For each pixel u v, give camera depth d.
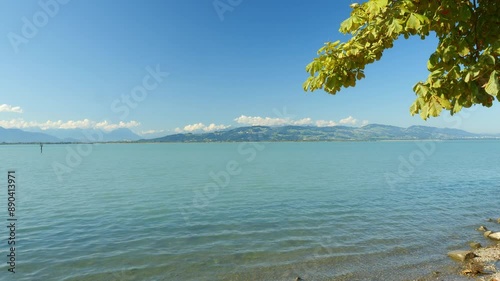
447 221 20.86
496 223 20.25
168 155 149.38
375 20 4.39
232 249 15.86
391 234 17.95
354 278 12.35
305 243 16.58
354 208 25.12
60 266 13.88
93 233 18.89
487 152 139.25
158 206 27.28
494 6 4.11
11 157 131.75
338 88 5.02
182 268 13.60
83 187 40.75
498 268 12.78
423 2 4.10
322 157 115.62
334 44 4.92
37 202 29.61
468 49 4.07
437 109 3.81
